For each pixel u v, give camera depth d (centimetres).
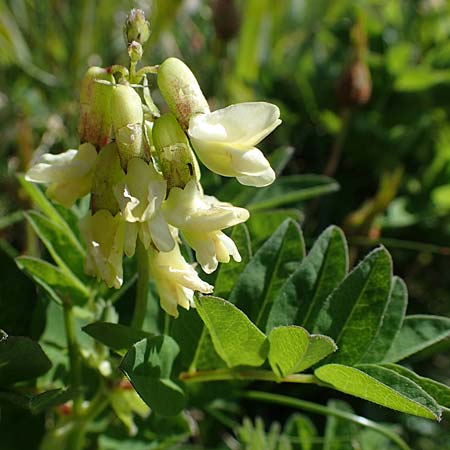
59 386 10
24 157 15
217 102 19
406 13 20
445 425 14
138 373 8
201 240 8
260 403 14
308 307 9
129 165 8
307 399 14
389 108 18
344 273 9
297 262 9
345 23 20
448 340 9
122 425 11
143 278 9
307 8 22
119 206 8
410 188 17
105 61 19
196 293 8
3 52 18
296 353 8
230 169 7
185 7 21
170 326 9
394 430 13
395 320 9
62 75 19
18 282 10
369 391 8
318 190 12
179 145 8
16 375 8
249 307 9
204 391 11
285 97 18
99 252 8
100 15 20
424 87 18
